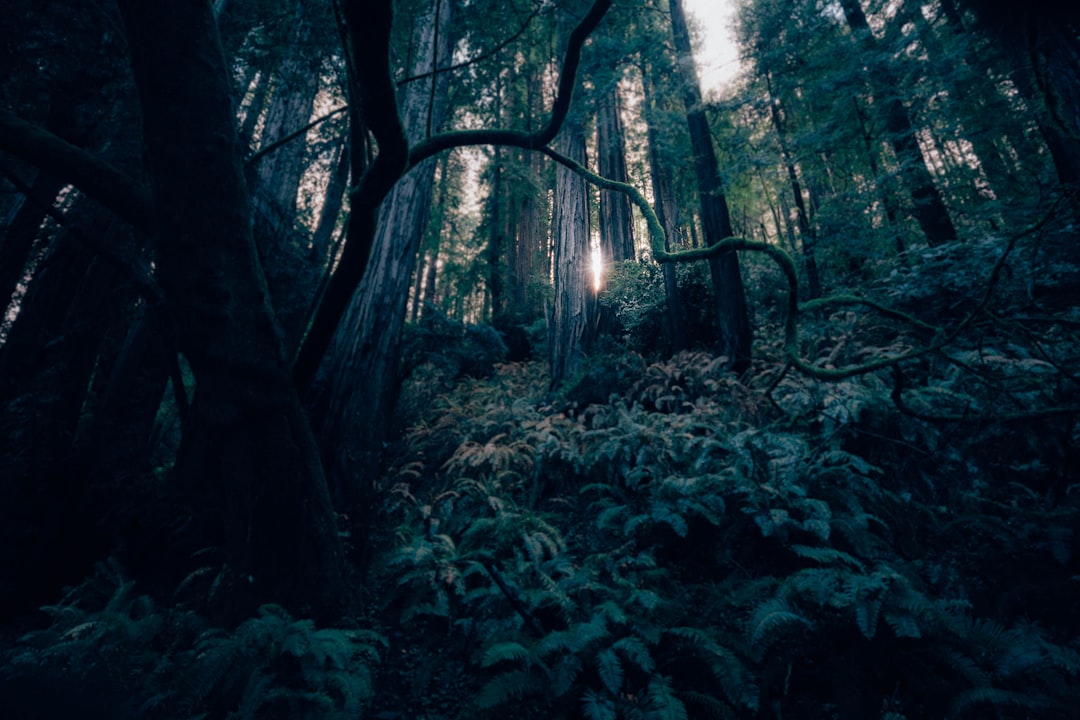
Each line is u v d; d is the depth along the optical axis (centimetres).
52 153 285
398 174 272
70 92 448
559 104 277
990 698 240
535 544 407
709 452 502
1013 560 345
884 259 866
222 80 299
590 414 735
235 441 306
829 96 910
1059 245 501
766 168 934
